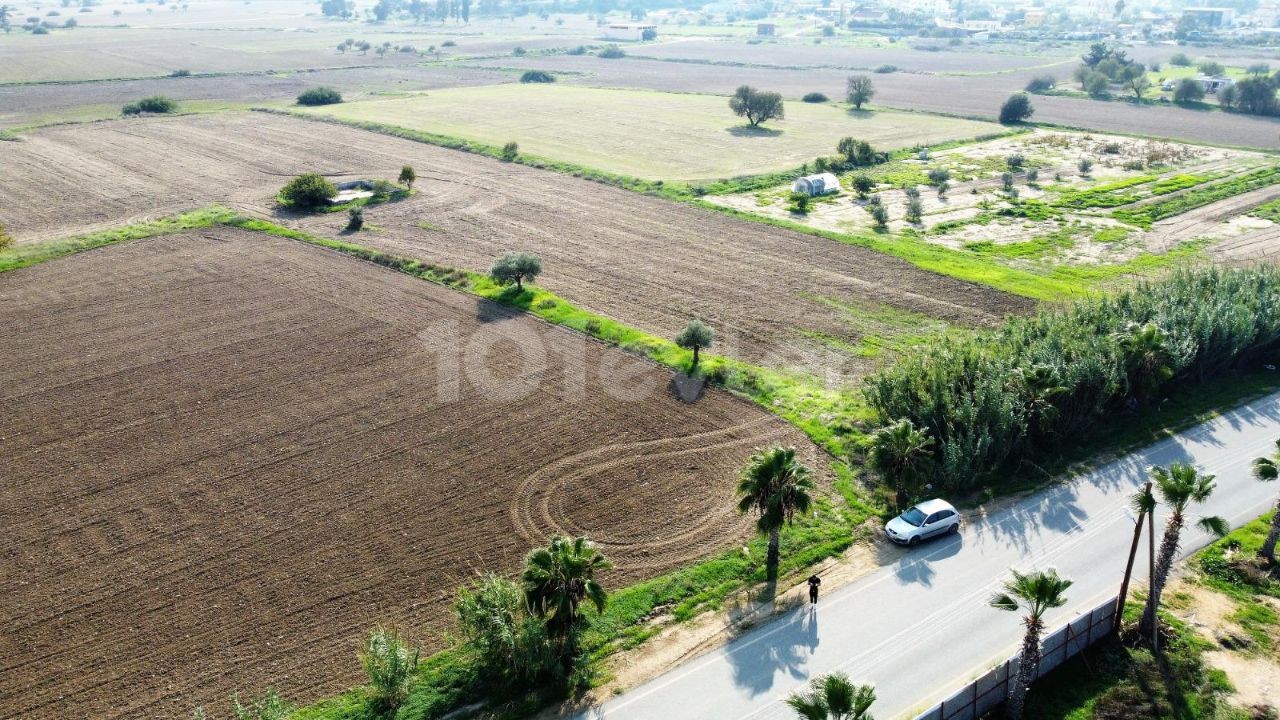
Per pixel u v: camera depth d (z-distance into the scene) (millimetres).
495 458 45688
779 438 47812
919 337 60688
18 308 65000
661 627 34469
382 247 78938
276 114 145875
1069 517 41531
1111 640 33969
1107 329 53969
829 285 70562
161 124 135625
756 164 114438
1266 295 57625
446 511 41344
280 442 47156
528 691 31312
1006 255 79000
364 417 49656
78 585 36469
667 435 48000
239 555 38312
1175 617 35125
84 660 32531
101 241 79375
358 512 41250
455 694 30891
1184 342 51625
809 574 37500
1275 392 53781
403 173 98438
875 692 31188
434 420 49375
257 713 29953
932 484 43656
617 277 72125
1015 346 51031
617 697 31125
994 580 37094
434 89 185000
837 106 163750
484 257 76688
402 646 31328
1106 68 190500
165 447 46719
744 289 69562
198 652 32875
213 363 56188
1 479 43906
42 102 159250
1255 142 128625
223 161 112125
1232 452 47031
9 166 108125
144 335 60312
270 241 80438
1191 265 74312
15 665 32312
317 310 64688
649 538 39500
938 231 86250
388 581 36656
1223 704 30984
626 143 127250
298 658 32625
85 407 50812
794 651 33188
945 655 32969
